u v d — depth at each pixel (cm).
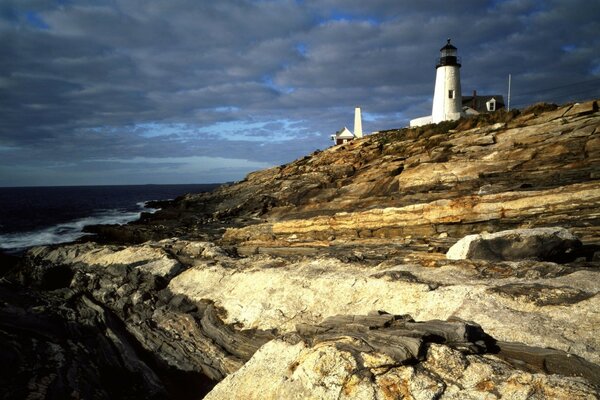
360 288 1592
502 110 3962
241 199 4962
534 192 2211
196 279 2184
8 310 1756
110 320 1884
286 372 998
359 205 3328
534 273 1371
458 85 5509
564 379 767
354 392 855
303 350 1019
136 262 2461
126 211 8869
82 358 1535
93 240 4344
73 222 6888
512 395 761
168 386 1557
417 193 3058
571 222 2064
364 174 3891
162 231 4012
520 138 3050
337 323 1112
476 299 1241
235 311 1838
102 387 1435
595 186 2061
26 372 1361
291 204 4100
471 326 971
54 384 1317
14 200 13562
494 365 852
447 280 1449
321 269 1894
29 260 2975
